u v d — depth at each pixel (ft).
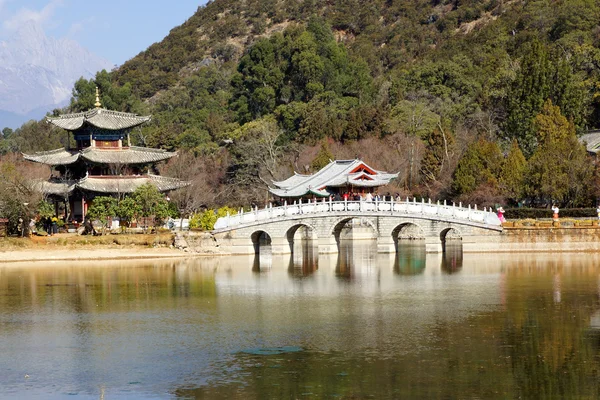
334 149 607.37
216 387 184.75
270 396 178.81
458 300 277.23
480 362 200.34
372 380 188.03
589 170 447.83
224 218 418.92
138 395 180.75
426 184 539.29
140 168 503.20
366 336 226.79
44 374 196.03
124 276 342.23
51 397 180.24
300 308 267.39
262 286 313.94
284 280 329.93
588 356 204.03
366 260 398.01
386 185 540.11
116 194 472.03
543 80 552.41
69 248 402.31
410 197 520.01
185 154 632.38
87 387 186.39
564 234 401.29
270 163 605.31
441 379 188.14
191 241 413.59
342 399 176.45
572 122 506.89
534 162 456.04
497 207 441.68
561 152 455.63
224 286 314.14
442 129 559.38
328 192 481.46
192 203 512.63
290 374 192.95
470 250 404.77
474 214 404.16
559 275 328.49
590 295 281.74
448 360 202.18
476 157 490.08
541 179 448.24
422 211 406.41
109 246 407.23
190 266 375.25
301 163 596.70
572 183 445.37
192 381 189.06
